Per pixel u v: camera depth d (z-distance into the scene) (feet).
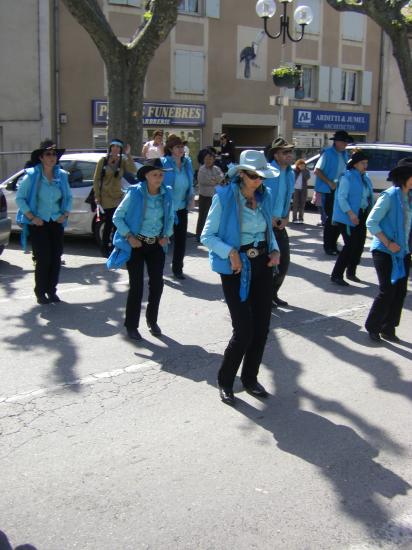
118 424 14.51
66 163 36.68
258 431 14.33
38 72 65.16
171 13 43.80
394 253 19.54
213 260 15.29
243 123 79.82
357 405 15.89
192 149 76.38
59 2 64.85
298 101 84.89
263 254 15.39
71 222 36.32
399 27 55.52
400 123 96.58
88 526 10.75
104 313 23.31
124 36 68.39
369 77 91.56
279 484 12.13
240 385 17.04
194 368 18.07
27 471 12.46
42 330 21.27
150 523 10.85
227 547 10.27
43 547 10.21
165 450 13.34
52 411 15.15
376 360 19.06
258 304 15.72
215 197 15.16
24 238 23.98
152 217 19.77
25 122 66.28
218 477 12.33
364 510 11.36
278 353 19.52
